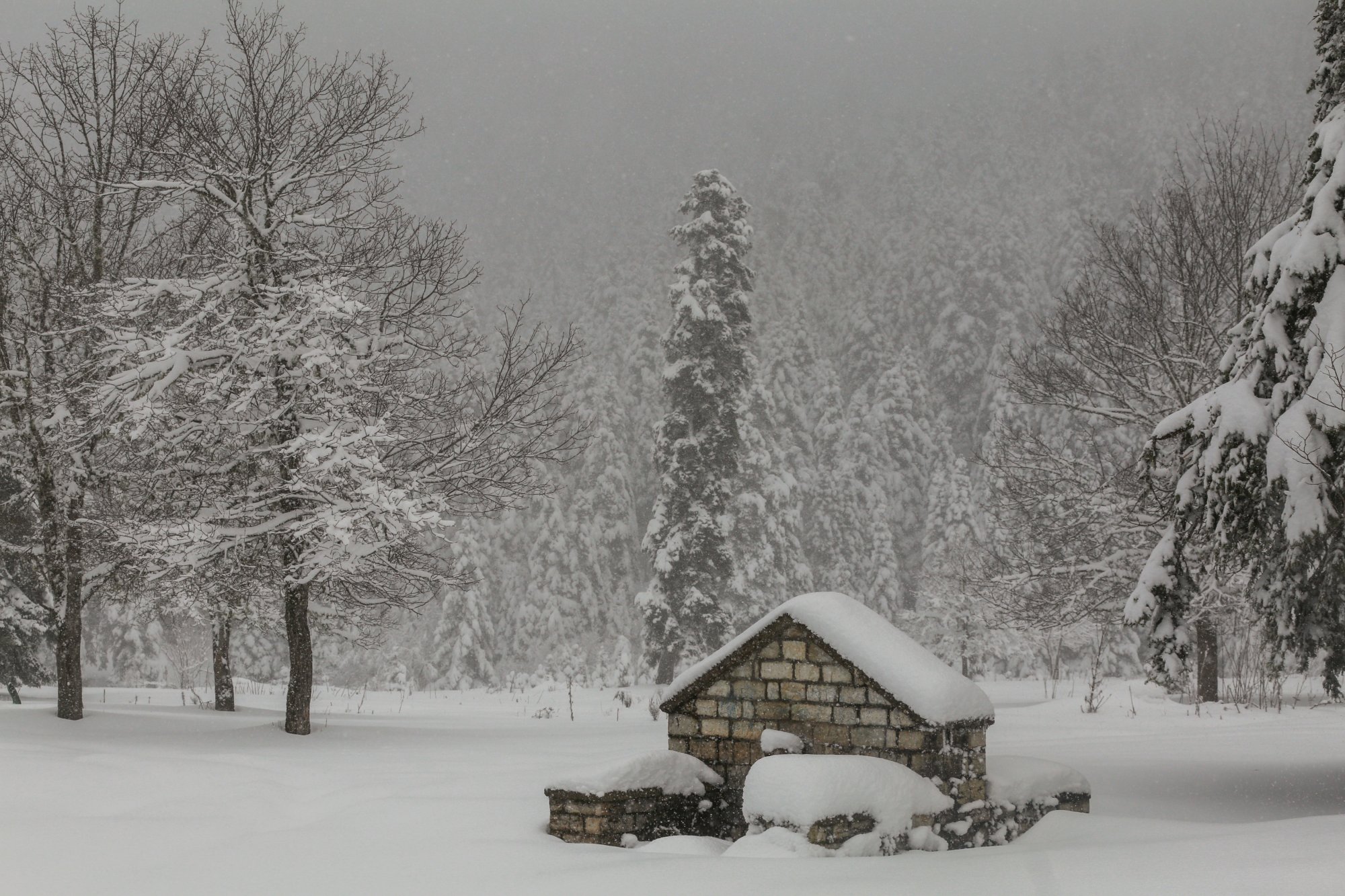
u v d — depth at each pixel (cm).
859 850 782
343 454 1558
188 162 1789
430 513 1566
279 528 1670
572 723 2278
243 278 1736
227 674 2281
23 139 1819
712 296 4091
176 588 1759
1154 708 2383
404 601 1994
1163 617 1212
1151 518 2369
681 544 3969
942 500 6312
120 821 935
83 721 1727
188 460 1761
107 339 1734
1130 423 2567
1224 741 1723
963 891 599
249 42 1767
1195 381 2409
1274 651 1127
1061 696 3173
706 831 961
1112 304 2786
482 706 3148
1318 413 1004
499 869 742
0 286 1781
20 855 811
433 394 1864
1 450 1845
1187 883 566
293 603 1731
